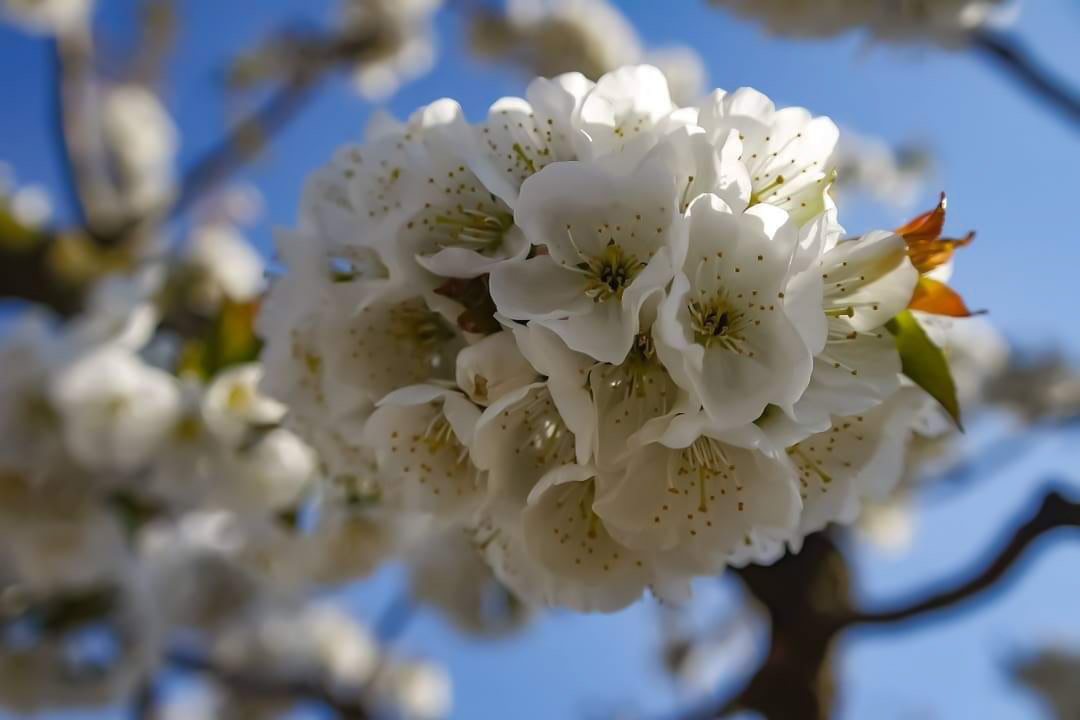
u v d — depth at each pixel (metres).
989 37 0.64
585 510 0.32
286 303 0.35
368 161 0.34
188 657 0.78
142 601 0.64
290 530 0.45
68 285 0.60
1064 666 1.32
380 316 0.34
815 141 0.32
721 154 0.31
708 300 0.31
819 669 0.48
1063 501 0.43
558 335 0.31
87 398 0.43
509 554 0.34
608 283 0.31
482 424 0.30
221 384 0.43
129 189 1.06
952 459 0.76
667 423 0.30
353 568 0.46
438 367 0.34
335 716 0.78
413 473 0.33
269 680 0.79
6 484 0.45
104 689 0.63
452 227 0.32
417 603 0.82
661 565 0.32
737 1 0.68
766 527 0.31
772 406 0.31
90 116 0.90
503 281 0.31
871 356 0.31
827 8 0.66
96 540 0.48
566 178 0.31
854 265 0.31
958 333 1.11
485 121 0.32
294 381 0.35
